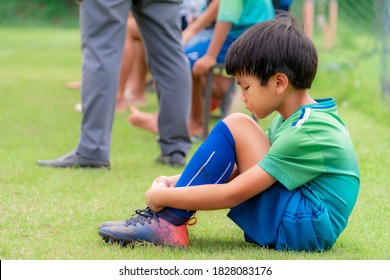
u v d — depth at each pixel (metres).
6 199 6.91
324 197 5.28
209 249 5.47
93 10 8.20
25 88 15.84
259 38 5.23
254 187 5.16
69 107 13.47
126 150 9.86
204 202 5.24
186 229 5.53
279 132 5.25
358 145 9.99
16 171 8.12
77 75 18.70
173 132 8.89
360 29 23.03
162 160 9.00
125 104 13.36
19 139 10.21
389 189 7.73
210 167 5.28
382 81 13.73
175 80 8.78
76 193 7.25
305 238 5.24
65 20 40.12
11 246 5.49
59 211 6.52
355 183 5.39
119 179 7.94
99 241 5.63
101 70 8.25
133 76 14.16
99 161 8.39
